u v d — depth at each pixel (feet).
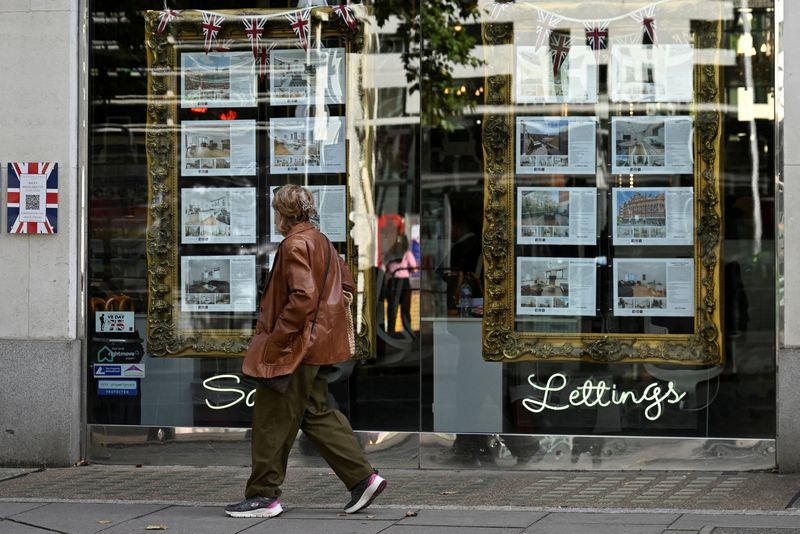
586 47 30.19
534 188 30.30
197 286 31.71
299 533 22.81
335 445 24.56
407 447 30.48
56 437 31.22
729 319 29.37
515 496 26.55
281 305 24.29
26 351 31.24
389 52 30.86
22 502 26.63
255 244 31.53
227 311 31.63
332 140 31.14
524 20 30.37
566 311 30.17
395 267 30.71
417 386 30.53
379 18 30.89
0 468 31.24
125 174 31.81
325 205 31.12
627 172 30.01
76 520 24.47
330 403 30.76
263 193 31.48
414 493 27.12
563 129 30.22
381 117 30.86
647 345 29.81
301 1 31.27
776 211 28.99
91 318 31.83
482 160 30.45
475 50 30.50
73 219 31.30
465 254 30.48
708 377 29.48
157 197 31.73
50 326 31.30
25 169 31.17
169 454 31.63
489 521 23.72
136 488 28.35
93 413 31.83
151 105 31.73
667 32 29.86
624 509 24.82
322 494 27.20
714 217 29.50
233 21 31.50
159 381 31.73
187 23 31.65
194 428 31.50
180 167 31.73
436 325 30.50
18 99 31.24
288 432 24.39
